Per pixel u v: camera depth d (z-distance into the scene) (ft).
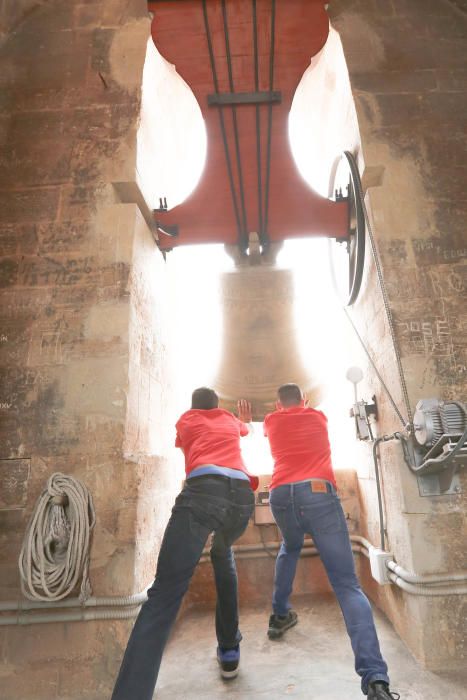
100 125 10.35
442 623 7.61
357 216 9.96
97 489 8.03
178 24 10.33
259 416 11.35
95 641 7.41
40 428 8.40
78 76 10.90
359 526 11.92
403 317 9.06
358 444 11.76
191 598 11.48
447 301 9.16
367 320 10.66
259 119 10.50
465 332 8.99
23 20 11.59
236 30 10.33
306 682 7.30
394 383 9.09
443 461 7.48
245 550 11.62
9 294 9.17
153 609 5.89
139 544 7.98
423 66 10.94
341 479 12.28
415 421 7.98
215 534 7.28
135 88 10.64
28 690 7.29
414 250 9.47
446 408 7.68
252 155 10.68
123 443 8.21
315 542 7.27
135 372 9.05
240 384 11.46
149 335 10.18
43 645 7.46
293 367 11.48
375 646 6.05
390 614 9.32
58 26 11.50
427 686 6.93
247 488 7.12
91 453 8.20
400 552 8.53
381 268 9.36
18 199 9.84
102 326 8.87
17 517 8.04
